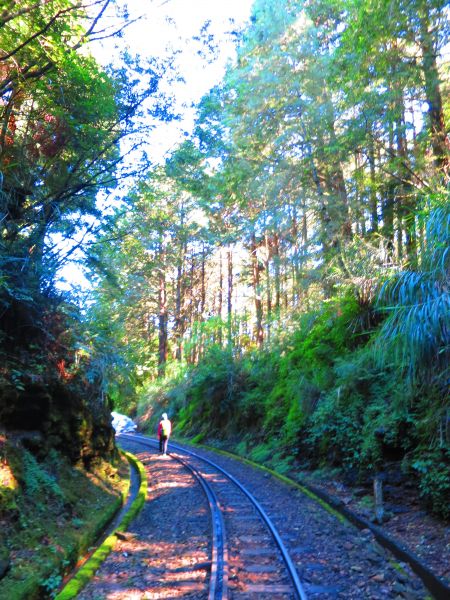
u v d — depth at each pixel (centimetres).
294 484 1255
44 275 1077
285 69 1655
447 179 840
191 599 554
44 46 924
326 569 643
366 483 1020
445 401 705
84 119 1128
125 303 2120
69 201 1251
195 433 2755
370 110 1269
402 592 556
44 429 951
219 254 3653
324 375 1444
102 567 665
